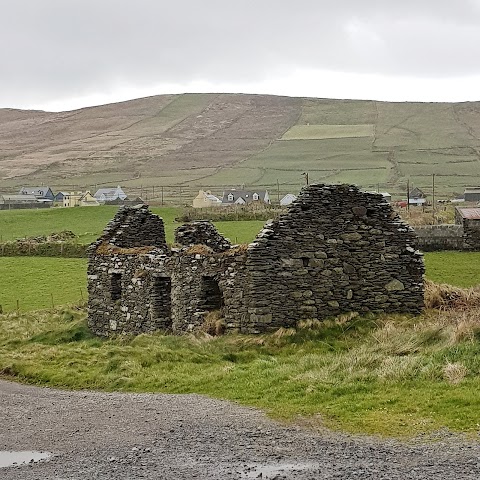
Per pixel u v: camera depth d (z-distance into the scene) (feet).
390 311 84.69
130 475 40.42
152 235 111.96
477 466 38.99
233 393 60.49
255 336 80.48
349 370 60.95
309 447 44.11
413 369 58.44
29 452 47.50
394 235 85.10
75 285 166.40
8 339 105.40
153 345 82.23
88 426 53.42
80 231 250.98
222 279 84.79
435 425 46.80
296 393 57.57
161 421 53.06
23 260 196.44
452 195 440.45
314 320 81.82
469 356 59.36
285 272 81.87
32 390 70.69
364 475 38.29
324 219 83.35
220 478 39.06
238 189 526.57
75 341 103.55
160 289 95.71
